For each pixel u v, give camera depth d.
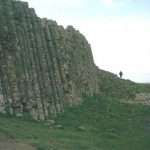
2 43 44.72
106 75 91.69
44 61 51.84
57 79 54.41
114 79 91.44
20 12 49.47
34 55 50.12
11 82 43.78
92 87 74.31
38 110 46.59
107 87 84.75
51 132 39.91
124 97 81.25
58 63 57.06
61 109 52.81
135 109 68.69
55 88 52.78
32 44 50.47
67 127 46.41
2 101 41.78
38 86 48.31
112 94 81.44
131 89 89.00
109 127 51.19
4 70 43.59
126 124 54.91
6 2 47.03
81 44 73.44
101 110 61.22
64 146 35.06
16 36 46.56
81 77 67.12
